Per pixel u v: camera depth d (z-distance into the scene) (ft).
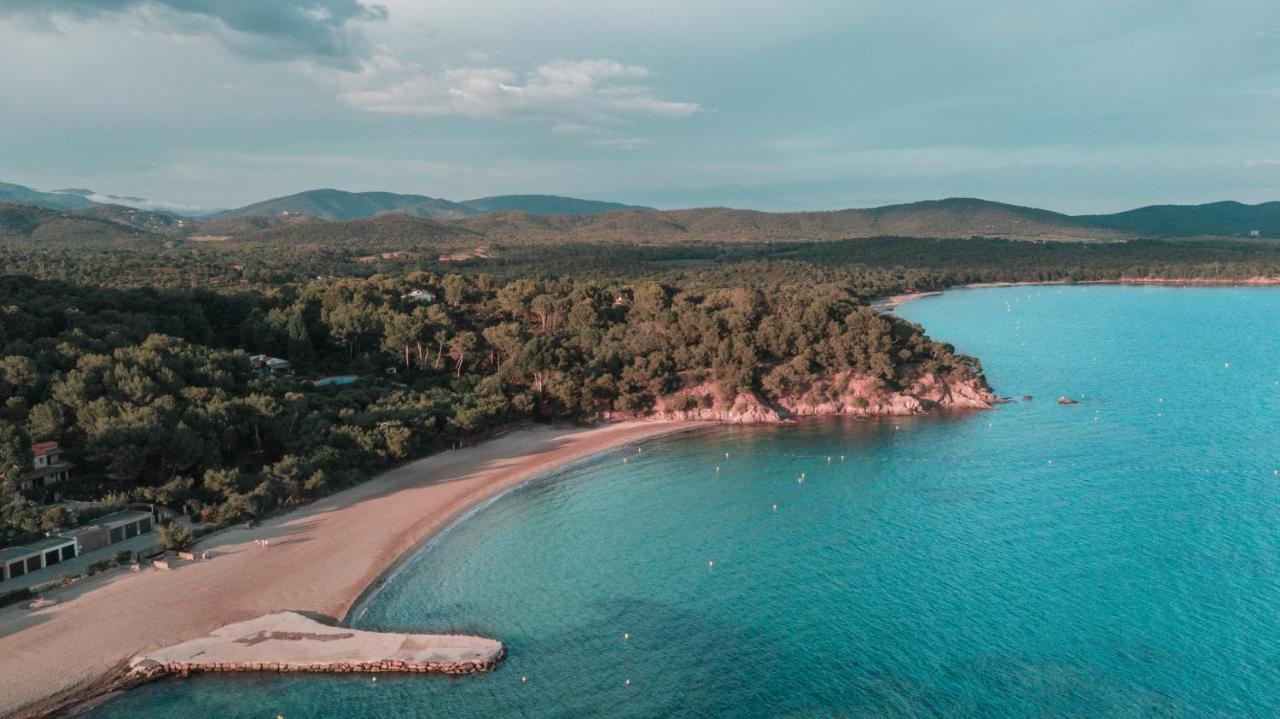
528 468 410.93
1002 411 527.40
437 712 212.23
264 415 377.91
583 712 212.23
